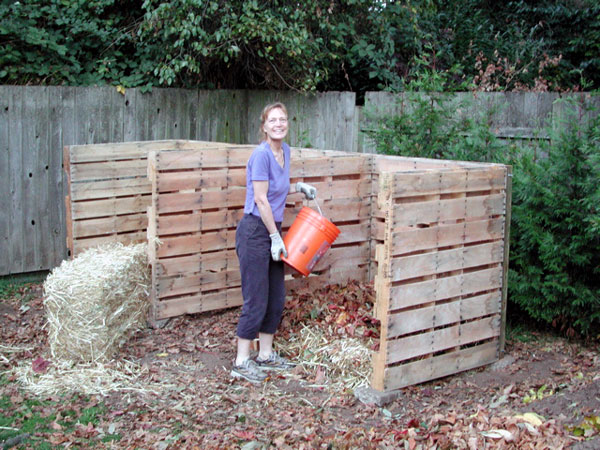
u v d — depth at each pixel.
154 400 4.68
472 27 11.83
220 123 9.55
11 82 8.46
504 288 5.41
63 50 8.59
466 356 5.16
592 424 3.99
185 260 6.08
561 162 5.72
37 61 8.61
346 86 11.05
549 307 5.85
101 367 5.19
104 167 6.93
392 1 10.10
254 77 10.20
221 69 9.90
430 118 7.14
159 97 8.82
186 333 5.95
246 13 8.71
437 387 4.94
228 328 6.08
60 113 7.97
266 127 4.98
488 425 4.07
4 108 7.54
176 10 8.64
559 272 5.66
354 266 6.51
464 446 3.82
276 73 9.55
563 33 11.80
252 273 4.99
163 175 5.83
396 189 4.51
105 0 9.26
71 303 5.20
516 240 5.95
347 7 9.91
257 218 4.98
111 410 4.52
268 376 5.06
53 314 5.28
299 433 4.13
